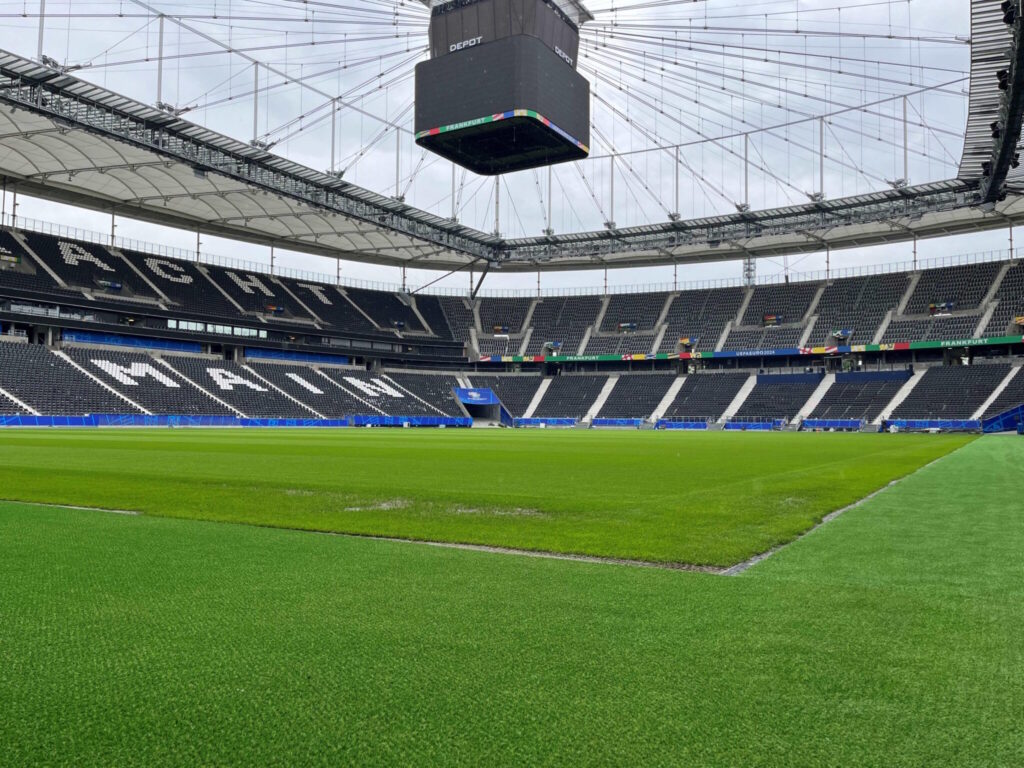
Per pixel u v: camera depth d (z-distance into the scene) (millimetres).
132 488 14812
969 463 23453
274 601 5898
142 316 74188
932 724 3584
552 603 5859
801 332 86000
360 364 96750
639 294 101188
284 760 3254
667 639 4902
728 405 84062
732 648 4695
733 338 89562
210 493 14141
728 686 4059
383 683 4117
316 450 30734
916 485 16109
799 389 83000
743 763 3191
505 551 8336
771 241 85188
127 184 64750
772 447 37781
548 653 4609
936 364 80500
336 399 83062
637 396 90812
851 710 3744
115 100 46938
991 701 3854
